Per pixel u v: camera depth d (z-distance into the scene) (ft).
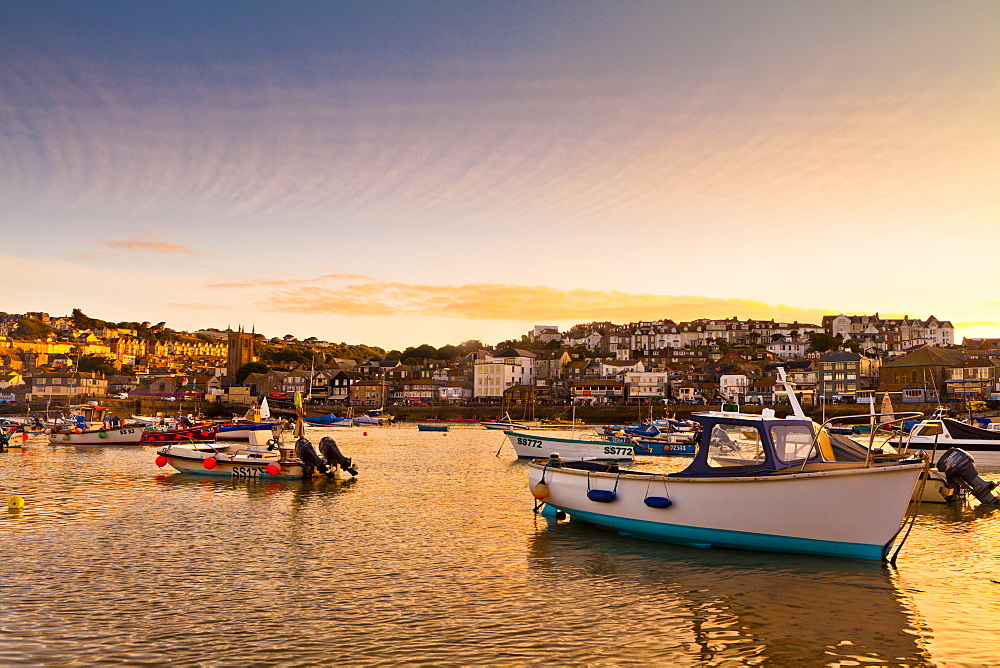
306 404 492.13
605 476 64.90
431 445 207.72
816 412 341.41
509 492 97.71
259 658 35.32
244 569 52.90
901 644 37.73
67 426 202.49
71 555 57.00
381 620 41.34
